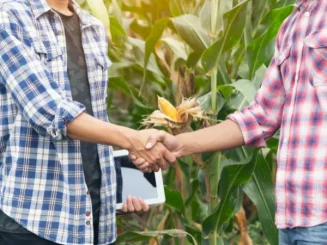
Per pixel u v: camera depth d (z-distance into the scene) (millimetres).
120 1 3584
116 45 3494
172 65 3498
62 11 2436
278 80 2488
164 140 2564
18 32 2309
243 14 2998
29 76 2277
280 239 2320
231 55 3469
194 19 3164
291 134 2236
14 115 2361
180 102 3168
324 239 2180
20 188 2311
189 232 3355
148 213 3803
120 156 2666
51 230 2309
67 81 2361
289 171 2230
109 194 2453
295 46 2273
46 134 2291
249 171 3064
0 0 2357
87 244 2344
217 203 3191
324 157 2174
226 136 2590
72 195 2330
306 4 2309
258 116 2537
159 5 3584
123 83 3428
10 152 2340
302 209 2201
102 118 2463
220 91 3178
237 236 3992
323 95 2182
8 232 2330
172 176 3580
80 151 2346
